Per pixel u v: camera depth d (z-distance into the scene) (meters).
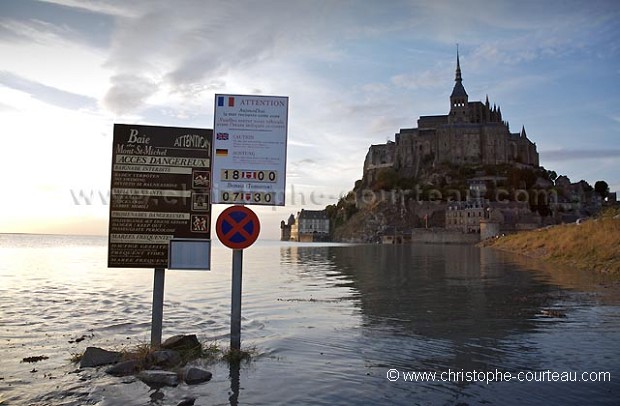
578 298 18.39
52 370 9.30
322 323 14.27
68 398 7.66
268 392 7.94
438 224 189.25
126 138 10.91
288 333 12.75
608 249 32.69
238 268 10.73
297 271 37.19
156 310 10.88
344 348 10.98
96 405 7.35
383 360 9.94
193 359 10.00
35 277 31.50
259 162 10.98
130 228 10.88
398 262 48.84
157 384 8.37
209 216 11.00
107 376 8.88
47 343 11.85
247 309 17.34
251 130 10.99
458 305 17.50
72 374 9.02
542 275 28.31
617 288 21.16
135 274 33.78
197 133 11.07
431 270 35.81
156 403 7.41
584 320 13.99
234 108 10.99
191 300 20.00
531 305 17.05
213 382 8.48
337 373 9.02
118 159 10.87
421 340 11.74
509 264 39.69
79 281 28.62
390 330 13.03
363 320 14.65
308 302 19.00
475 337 11.99
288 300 19.67
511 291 21.16
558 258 39.12
